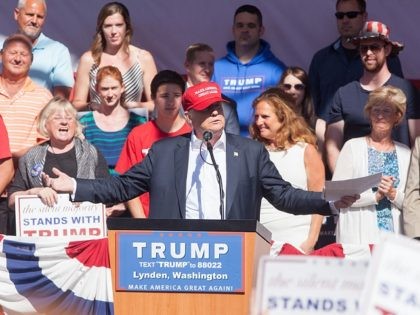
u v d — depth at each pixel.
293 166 14.20
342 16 17.56
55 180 11.95
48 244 12.45
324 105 17.55
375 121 14.80
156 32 18.86
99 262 12.41
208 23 18.80
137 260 10.66
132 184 11.96
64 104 14.86
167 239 10.63
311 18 18.72
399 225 14.27
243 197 11.70
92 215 13.03
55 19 18.61
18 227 12.99
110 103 16.39
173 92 15.50
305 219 14.09
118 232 10.69
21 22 17.78
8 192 15.01
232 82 17.66
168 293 10.65
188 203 11.73
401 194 14.15
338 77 17.48
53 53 17.97
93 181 12.00
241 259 10.52
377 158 14.74
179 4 18.86
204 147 11.80
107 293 12.38
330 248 12.34
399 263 6.39
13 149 16.28
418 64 18.67
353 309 6.68
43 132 14.86
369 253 12.30
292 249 12.34
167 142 12.00
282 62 17.86
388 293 6.37
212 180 11.73
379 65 16.36
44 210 13.00
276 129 14.32
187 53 17.41
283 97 14.51
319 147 17.28
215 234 10.57
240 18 17.67
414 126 16.38
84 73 17.53
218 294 10.56
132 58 17.69
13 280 12.52
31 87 16.67
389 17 18.62
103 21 17.55
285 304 6.73
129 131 16.42
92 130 16.36
